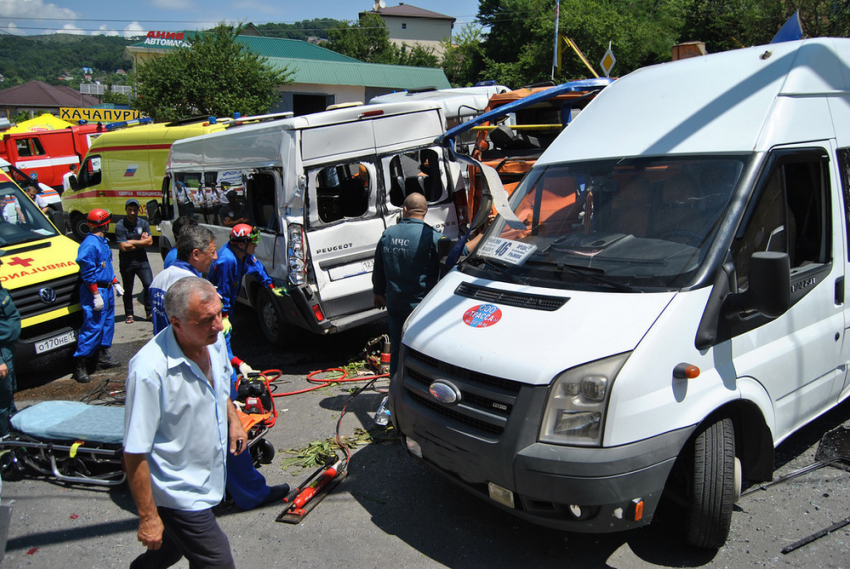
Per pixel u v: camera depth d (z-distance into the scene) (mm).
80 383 6891
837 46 4258
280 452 4891
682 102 4031
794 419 3811
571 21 26875
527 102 5828
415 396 3738
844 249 4078
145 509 2648
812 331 3850
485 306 3646
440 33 76750
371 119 6602
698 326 3178
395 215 6852
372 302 6855
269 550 3682
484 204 4734
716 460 3209
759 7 20953
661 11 29312
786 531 3557
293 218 6262
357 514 4000
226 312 5375
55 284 6828
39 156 20188
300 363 7070
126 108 33688
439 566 3465
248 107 23312
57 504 4379
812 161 3816
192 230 4457
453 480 3543
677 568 3326
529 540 3645
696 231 3451
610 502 2955
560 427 3035
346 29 62094
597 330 3154
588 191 3996
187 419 2764
